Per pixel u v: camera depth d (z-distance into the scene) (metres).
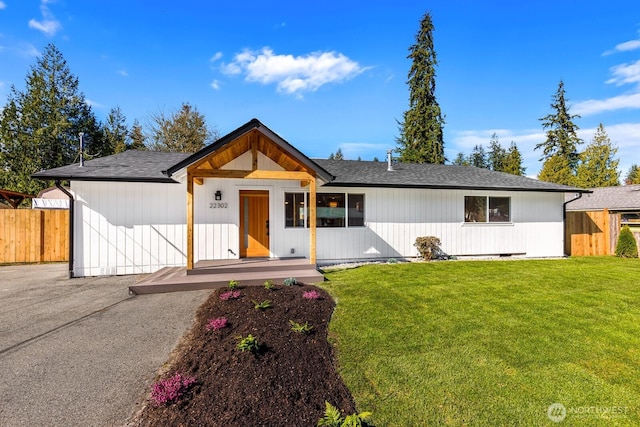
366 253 10.77
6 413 2.90
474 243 11.78
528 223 12.28
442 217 11.50
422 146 25.95
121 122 31.42
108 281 8.11
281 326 4.55
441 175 12.76
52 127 23.48
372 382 3.42
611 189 23.41
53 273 9.42
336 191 10.55
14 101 23.30
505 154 41.25
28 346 4.28
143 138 29.70
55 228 12.09
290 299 5.82
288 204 10.03
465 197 11.75
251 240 9.80
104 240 8.86
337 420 2.61
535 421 2.82
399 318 5.17
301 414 2.82
